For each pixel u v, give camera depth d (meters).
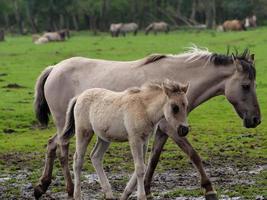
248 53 17.03
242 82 16.66
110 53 62.34
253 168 20.36
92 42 82.19
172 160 21.73
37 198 16.86
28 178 19.38
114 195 16.81
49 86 18.14
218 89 16.97
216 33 92.38
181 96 13.98
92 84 17.58
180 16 135.50
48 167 17.23
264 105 32.66
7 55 64.94
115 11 137.62
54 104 18.05
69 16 138.00
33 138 26.55
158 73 17.03
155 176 19.30
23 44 86.00
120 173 19.81
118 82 17.25
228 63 16.86
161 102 14.23
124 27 107.19
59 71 18.12
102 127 15.02
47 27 138.25
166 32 106.38
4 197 17.03
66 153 16.77
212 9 127.38
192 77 16.94
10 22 143.00
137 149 14.49
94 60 18.17
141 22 138.50
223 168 20.41
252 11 132.12
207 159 21.88
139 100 14.51
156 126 15.36
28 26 142.25
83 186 18.02
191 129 27.97
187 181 18.56
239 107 16.81
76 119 15.59
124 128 14.67
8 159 22.55
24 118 30.38
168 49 64.50
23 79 43.84
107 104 14.95
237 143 24.89
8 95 36.38
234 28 100.38
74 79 17.92
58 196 17.17
